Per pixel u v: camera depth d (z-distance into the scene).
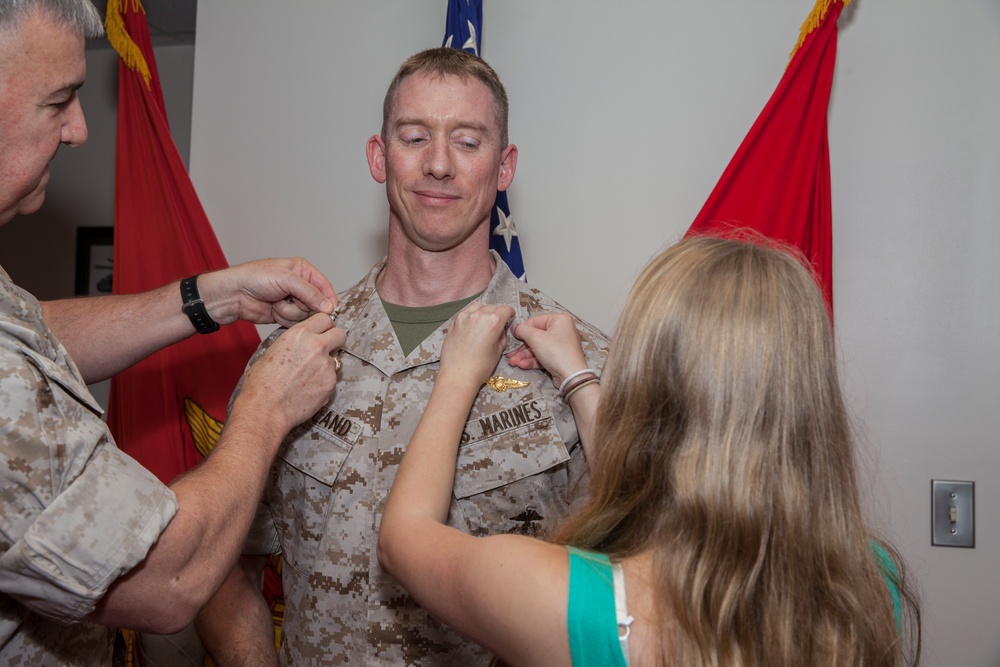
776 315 0.73
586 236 1.81
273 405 1.01
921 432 1.67
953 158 1.66
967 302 1.66
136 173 1.82
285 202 1.97
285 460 1.18
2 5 0.78
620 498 0.78
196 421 1.77
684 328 0.75
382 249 1.92
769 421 0.71
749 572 0.68
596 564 0.71
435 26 1.88
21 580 0.71
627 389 0.78
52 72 0.84
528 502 1.12
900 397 1.68
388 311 1.26
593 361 1.15
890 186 1.69
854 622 0.70
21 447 0.70
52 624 0.86
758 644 0.68
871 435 1.68
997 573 1.64
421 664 1.08
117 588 0.76
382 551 0.84
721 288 0.75
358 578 1.10
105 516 0.73
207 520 0.83
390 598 1.09
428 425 0.93
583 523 0.78
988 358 1.65
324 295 1.24
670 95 1.78
